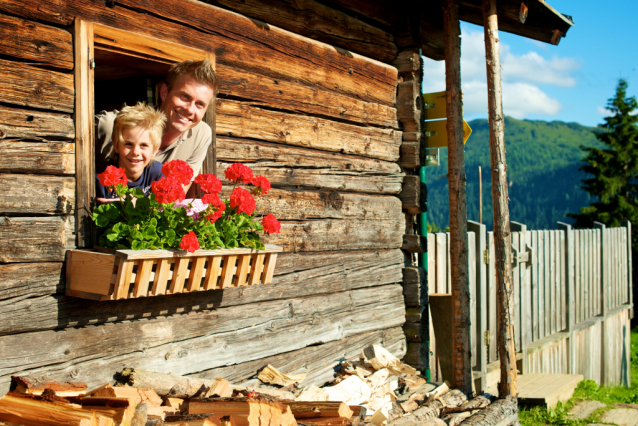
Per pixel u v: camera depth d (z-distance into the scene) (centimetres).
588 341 932
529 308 744
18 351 252
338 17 441
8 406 223
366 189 464
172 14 320
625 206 2453
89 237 276
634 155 2566
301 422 294
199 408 262
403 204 507
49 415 216
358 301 454
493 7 483
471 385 492
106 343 286
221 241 304
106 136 312
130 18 299
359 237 455
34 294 257
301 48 405
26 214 256
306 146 410
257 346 368
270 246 334
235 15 358
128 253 251
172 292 286
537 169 18212
